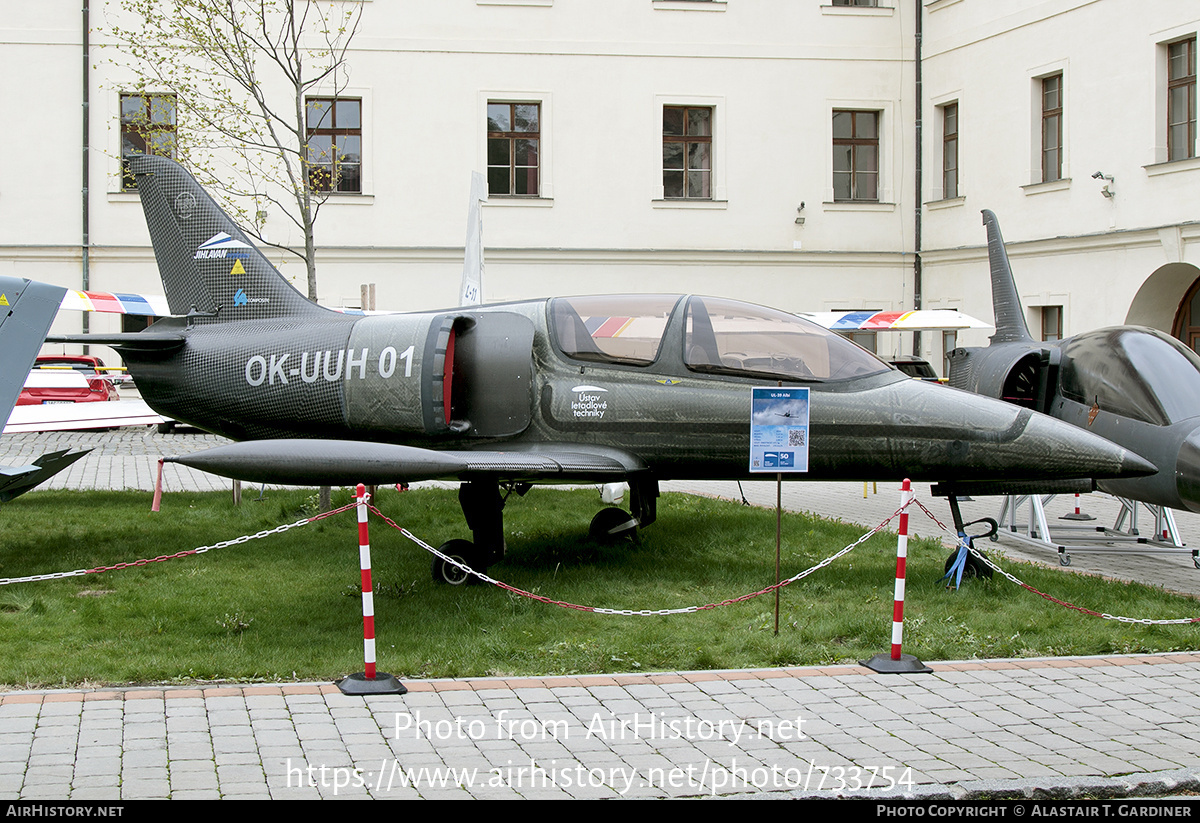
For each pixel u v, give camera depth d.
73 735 5.28
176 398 11.34
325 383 10.41
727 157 27.52
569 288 27.16
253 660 6.60
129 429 25.05
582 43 26.88
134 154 11.82
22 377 8.68
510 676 6.55
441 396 9.75
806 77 27.62
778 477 7.66
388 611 8.04
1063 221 23.94
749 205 27.64
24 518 11.73
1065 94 23.78
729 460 9.42
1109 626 7.92
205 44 15.44
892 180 28.06
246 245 11.40
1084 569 10.51
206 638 7.23
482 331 10.01
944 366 27.42
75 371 23.08
